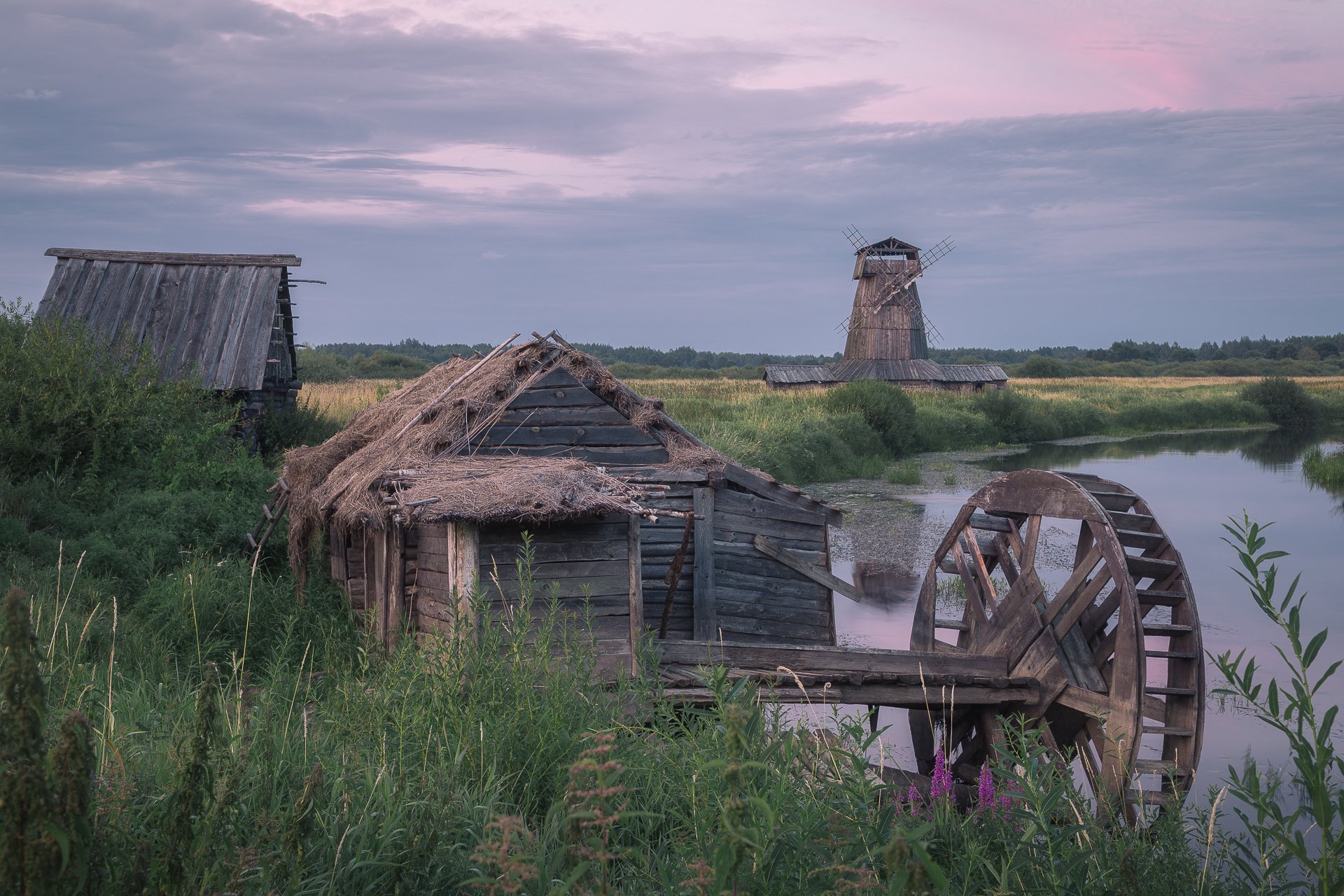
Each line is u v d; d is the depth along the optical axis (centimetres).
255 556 1291
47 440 1536
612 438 1155
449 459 1033
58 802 244
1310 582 1886
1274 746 1080
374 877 399
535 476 909
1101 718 873
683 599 1180
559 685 642
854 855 342
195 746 308
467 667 673
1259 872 490
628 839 495
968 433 5019
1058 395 7031
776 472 3181
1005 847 438
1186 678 930
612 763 277
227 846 321
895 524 2541
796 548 1261
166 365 2025
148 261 2234
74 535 1345
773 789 357
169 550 1325
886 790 459
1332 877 272
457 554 870
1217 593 1806
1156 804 794
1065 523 2684
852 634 1532
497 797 514
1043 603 979
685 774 525
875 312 6988
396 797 470
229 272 2238
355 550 1188
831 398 4444
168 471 1636
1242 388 7900
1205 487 3372
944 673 935
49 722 552
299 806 350
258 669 975
